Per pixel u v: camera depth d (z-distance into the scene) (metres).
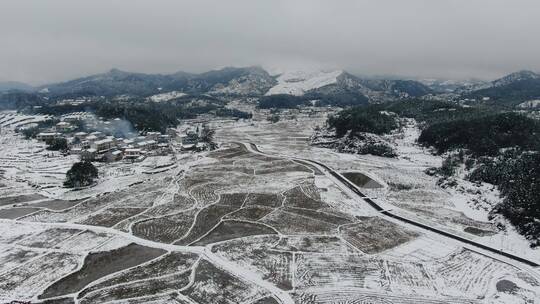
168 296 67.62
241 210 112.12
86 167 136.62
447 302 66.69
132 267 77.62
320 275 75.44
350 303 66.12
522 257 83.88
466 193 129.38
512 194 106.62
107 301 66.00
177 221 102.62
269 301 66.50
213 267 78.12
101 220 102.69
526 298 68.12
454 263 81.06
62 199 120.19
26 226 98.25
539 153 135.25
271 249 86.75
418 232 97.62
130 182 139.88
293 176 152.75
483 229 99.88
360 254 84.81
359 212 112.25
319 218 106.75
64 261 80.06
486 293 69.62
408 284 72.44
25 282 71.81
